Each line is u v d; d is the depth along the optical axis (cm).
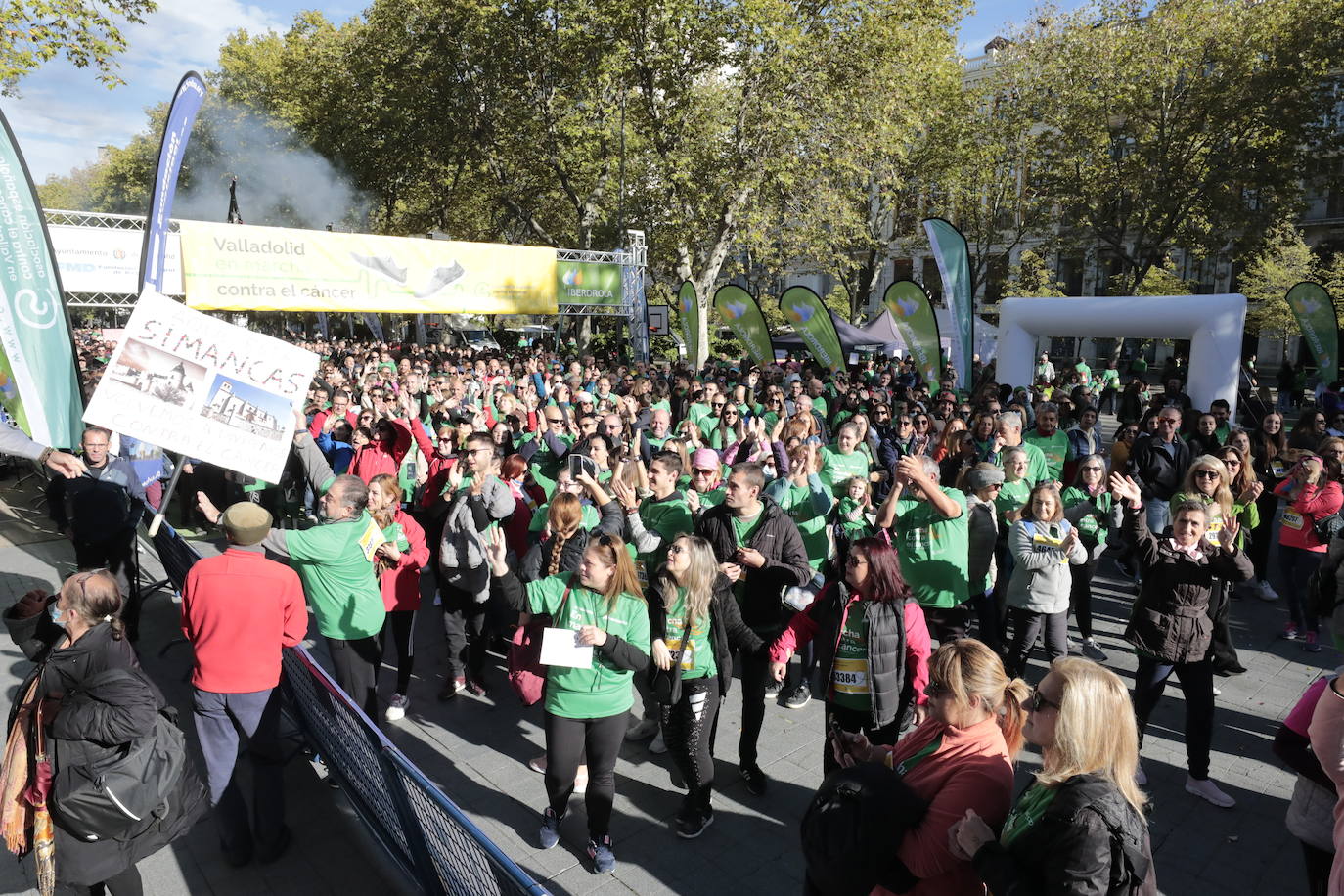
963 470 652
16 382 636
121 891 323
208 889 374
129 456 855
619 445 751
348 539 460
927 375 1523
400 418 847
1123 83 2639
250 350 467
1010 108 3020
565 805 399
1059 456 811
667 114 2350
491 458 547
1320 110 2544
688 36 2192
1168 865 393
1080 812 203
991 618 578
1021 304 1412
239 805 389
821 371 1831
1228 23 2489
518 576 487
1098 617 721
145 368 446
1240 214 2695
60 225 1188
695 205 2419
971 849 216
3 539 920
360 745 366
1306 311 1588
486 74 2566
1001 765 239
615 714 378
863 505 589
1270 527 764
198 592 371
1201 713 442
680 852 402
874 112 2330
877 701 376
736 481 480
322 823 427
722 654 402
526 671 413
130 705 304
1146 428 899
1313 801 297
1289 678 598
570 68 2394
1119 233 2994
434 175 3078
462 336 3591
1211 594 439
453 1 2422
